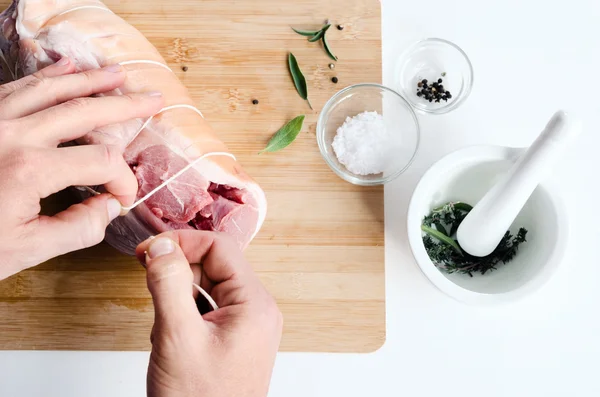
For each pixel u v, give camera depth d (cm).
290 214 61
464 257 61
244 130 62
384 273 61
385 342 63
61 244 48
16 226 47
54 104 50
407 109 63
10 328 60
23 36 54
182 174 54
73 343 60
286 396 62
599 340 63
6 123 47
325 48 63
